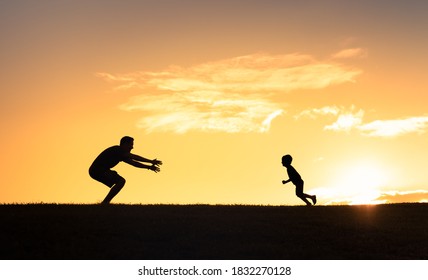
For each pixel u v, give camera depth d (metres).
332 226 47.44
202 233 44.16
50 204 53.56
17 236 41.81
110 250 40.00
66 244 40.84
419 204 58.56
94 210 50.25
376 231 46.47
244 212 51.69
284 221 48.44
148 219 47.25
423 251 42.12
